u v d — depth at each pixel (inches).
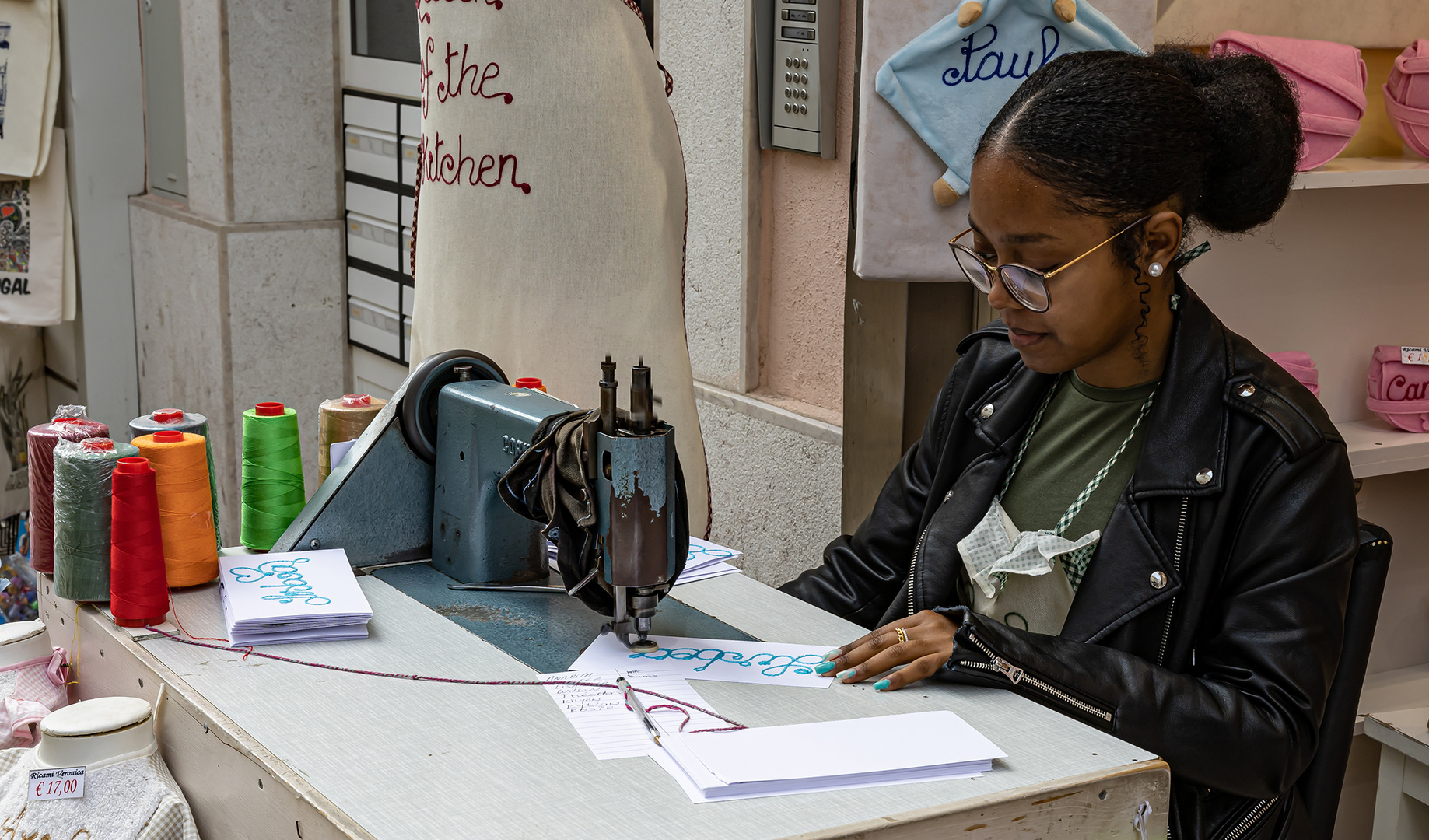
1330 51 82.7
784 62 105.4
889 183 81.4
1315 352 96.3
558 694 50.6
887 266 82.7
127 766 51.4
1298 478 54.7
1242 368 57.7
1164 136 52.5
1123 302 55.0
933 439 69.8
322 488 68.4
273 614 56.3
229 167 164.6
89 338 188.2
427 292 91.5
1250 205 57.6
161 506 61.1
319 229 172.2
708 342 122.9
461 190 88.0
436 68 88.7
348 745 45.9
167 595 58.4
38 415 200.1
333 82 169.8
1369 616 58.2
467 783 42.9
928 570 63.6
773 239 114.0
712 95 116.0
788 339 114.5
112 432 192.9
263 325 170.7
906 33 78.9
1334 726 58.7
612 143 86.2
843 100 101.7
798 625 59.6
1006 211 53.2
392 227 163.0
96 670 60.2
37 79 171.8
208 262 168.1
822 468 107.7
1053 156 51.8
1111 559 57.7
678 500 54.9
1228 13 87.3
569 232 86.7
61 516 59.4
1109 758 45.4
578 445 54.8
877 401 98.7
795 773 42.7
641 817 40.4
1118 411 60.7
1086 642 57.3
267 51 164.1
